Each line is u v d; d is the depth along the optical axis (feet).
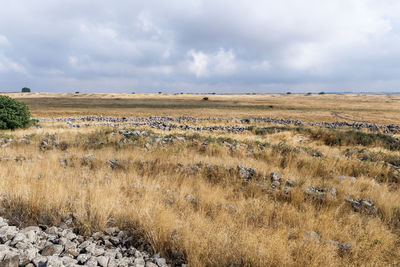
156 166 27.07
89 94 529.86
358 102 335.67
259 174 24.84
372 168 28.19
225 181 23.47
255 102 347.77
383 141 51.57
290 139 54.08
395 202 18.98
